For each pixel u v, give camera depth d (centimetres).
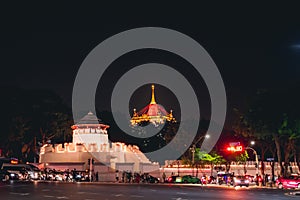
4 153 10325
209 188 6069
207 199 3744
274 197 4203
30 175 8319
